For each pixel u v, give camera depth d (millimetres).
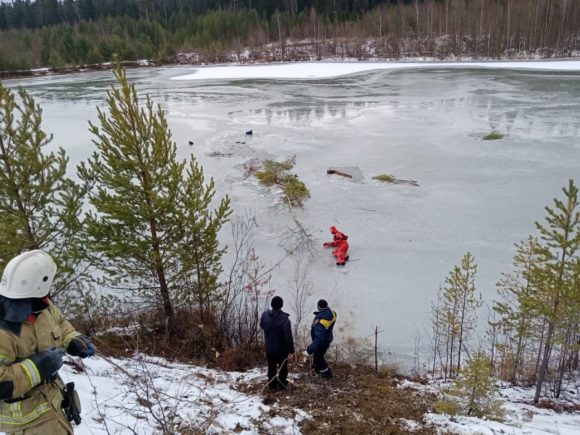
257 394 7430
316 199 20484
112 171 9070
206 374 8281
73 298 10312
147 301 10852
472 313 12391
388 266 14922
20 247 8586
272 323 7434
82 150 27922
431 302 12992
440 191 20953
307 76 65312
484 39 78938
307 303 12945
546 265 8750
